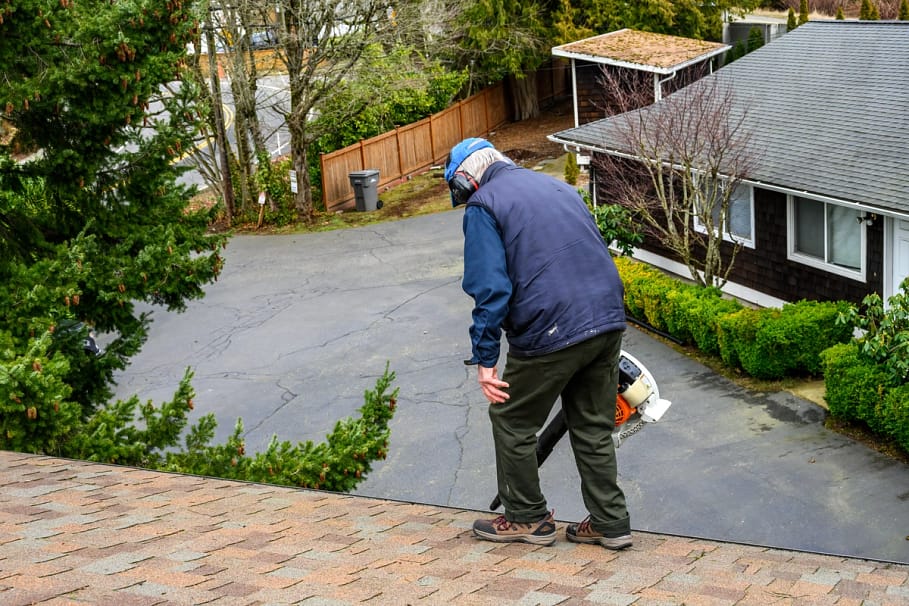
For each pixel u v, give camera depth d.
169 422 7.48
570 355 3.28
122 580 2.77
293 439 13.32
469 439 12.61
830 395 11.81
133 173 7.98
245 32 24.38
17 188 7.88
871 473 10.64
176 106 7.89
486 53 33.00
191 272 7.93
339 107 26.23
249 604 2.62
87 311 7.84
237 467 7.25
